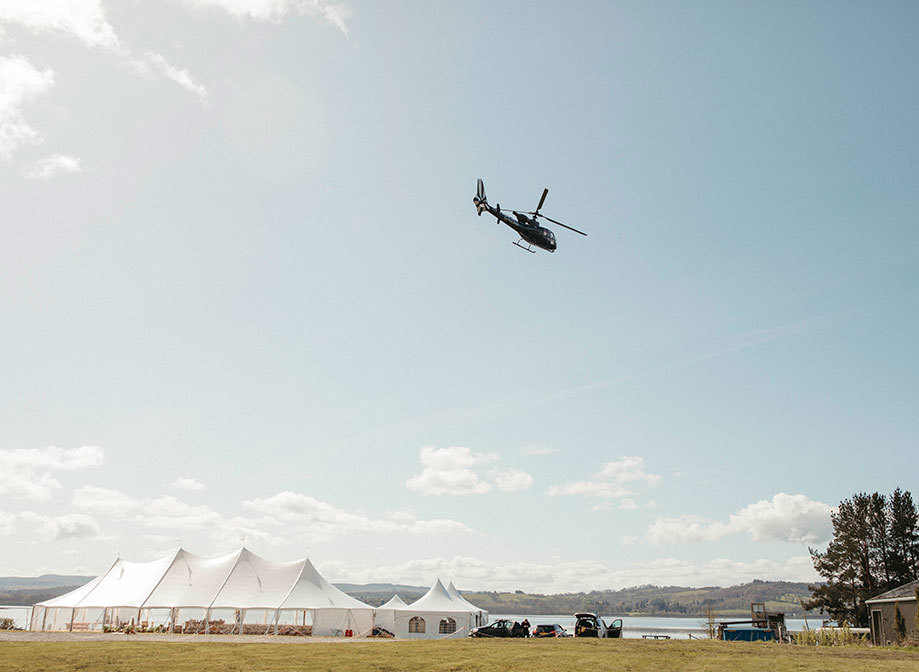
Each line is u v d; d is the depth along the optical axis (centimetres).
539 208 3619
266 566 5094
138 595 4650
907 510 5394
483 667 2016
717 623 4225
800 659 2347
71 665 1911
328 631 4762
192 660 2097
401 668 1966
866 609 5200
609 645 2944
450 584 5556
